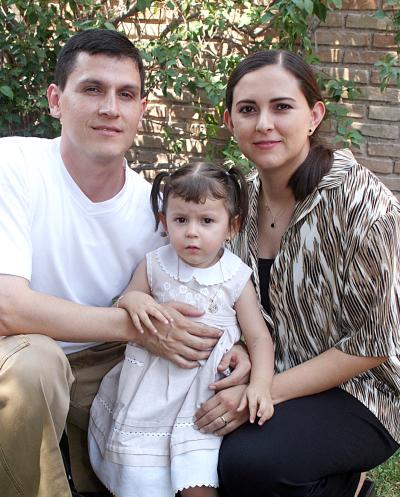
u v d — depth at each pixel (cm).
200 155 522
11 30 471
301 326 249
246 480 228
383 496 299
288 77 236
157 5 497
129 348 250
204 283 247
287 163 244
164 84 460
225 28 481
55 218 249
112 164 248
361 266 231
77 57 242
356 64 467
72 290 260
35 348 223
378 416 242
